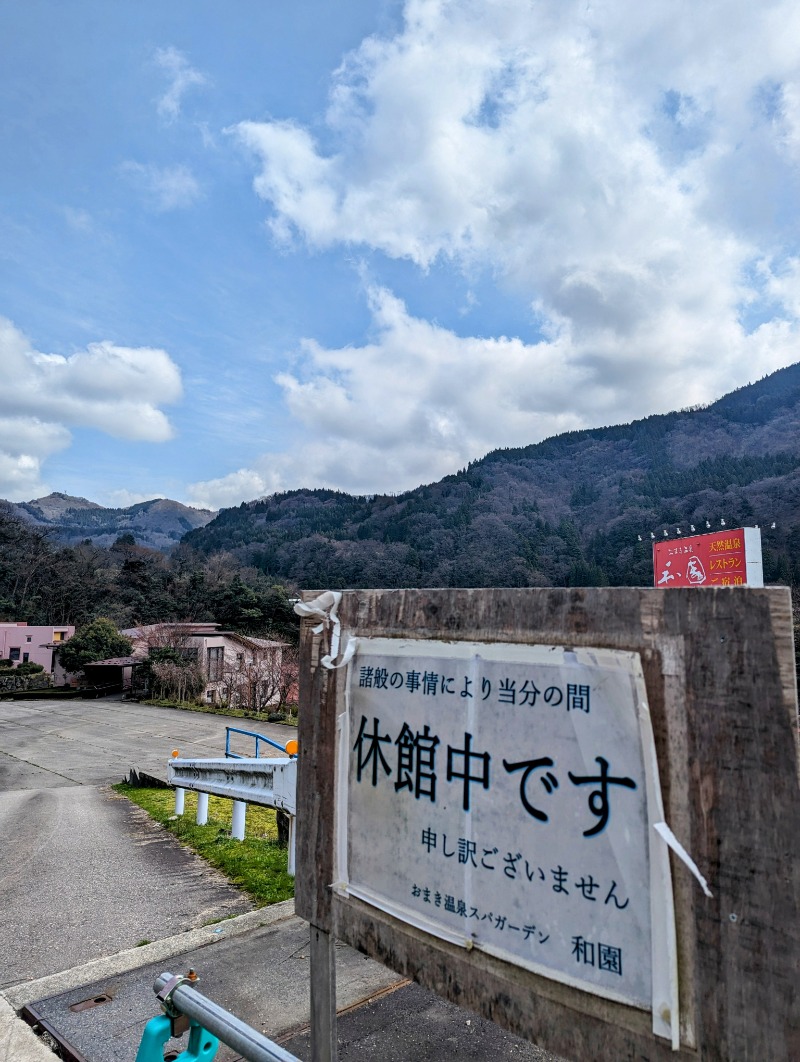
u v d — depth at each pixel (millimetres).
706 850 977
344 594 1634
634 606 1086
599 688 1114
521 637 1239
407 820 1423
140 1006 2873
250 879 4684
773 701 936
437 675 1390
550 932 1141
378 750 1506
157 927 3934
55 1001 2922
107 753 17156
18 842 6551
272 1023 2744
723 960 947
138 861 5441
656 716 1045
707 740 990
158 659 31516
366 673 1557
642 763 1047
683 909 990
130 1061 2500
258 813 7422
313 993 1641
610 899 1068
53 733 21562
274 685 25453
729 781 964
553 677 1183
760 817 932
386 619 1520
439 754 1366
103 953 3594
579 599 1159
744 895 936
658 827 1012
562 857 1136
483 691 1296
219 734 19938
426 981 1349
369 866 1504
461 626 1351
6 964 3480
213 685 30266
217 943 3443
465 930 1278
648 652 1062
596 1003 1069
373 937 1476
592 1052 1076
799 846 895
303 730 1729
